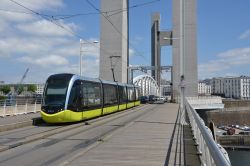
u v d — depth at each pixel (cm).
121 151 1184
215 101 7438
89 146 1316
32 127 2184
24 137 1644
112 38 7794
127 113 3484
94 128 2062
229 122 10556
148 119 2623
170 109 4241
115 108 3494
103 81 3086
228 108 10762
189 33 7838
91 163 987
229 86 18088
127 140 1459
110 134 1677
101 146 1301
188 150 1173
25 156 1162
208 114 10194
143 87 8938
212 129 1880
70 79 2328
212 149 464
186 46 7831
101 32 7869
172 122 2342
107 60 7819
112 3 7781
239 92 17488
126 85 4253
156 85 11538
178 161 995
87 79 2598
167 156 1080
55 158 1118
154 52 12281
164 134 1658
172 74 7850
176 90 7694
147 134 1664
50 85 2311
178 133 1691
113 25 7425
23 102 3588
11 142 1466
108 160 1028
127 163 983
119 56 7206
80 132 1859
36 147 1358
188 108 2177
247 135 7325
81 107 2403
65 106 2231
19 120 2372
